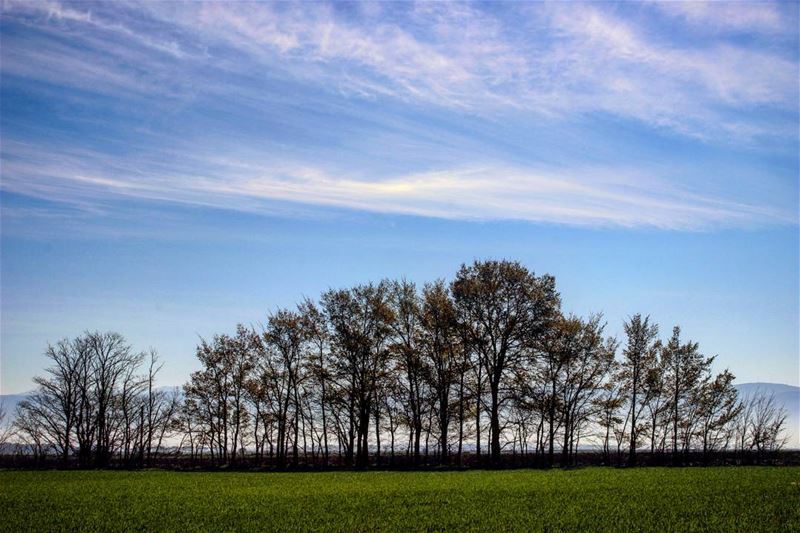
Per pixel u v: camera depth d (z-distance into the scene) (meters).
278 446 68.38
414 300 67.44
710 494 34.06
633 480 43.53
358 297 67.19
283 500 34.72
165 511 30.81
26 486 45.09
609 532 24.17
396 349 66.38
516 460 70.69
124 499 35.81
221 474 58.16
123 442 76.62
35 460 75.25
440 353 66.19
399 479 48.59
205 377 70.88
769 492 34.50
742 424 71.94
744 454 72.31
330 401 65.62
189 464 76.75
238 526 26.48
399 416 66.25
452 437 68.94
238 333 71.62
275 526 26.38
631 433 67.25
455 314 64.06
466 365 64.56
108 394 76.38
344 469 63.53
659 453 71.06
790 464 67.75
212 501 34.59
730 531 23.75
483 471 57.53
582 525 25.64
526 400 61.22
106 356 76.56
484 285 62.97
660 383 68.38
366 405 66.25
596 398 66.12
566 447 66.88
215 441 71.00
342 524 26.64
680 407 69.38
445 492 37.69
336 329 66.62
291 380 69.25
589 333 65.81
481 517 27.94
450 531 24.88
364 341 65.88
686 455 69.56
